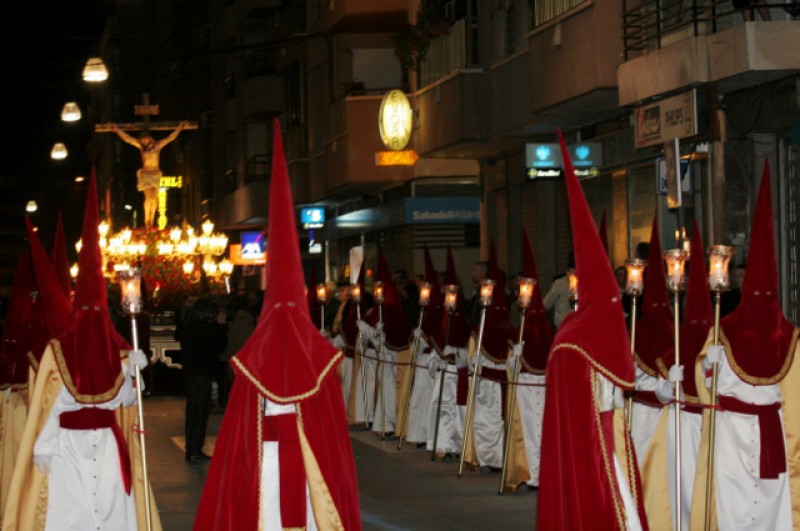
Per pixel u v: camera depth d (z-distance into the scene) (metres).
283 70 47.28
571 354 9.51
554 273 27.12
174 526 12.58
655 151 21.62
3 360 12.95
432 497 13.96
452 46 28.34
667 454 10.99
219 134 60.75
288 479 8.80
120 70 84.38
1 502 12.94
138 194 78.88
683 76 18.67
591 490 9.43
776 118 18.41
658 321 11.45
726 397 10.09
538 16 24.52
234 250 47.97
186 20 71.38
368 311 20.61
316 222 43.22
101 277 9.74
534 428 14.16
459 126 27.38
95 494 9.65
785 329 10.04
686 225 20.61
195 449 17.69
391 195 37.75
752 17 18.31
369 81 38.16
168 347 29.88
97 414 9.67
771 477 10.02
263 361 8.71
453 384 17.02
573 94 22.34
